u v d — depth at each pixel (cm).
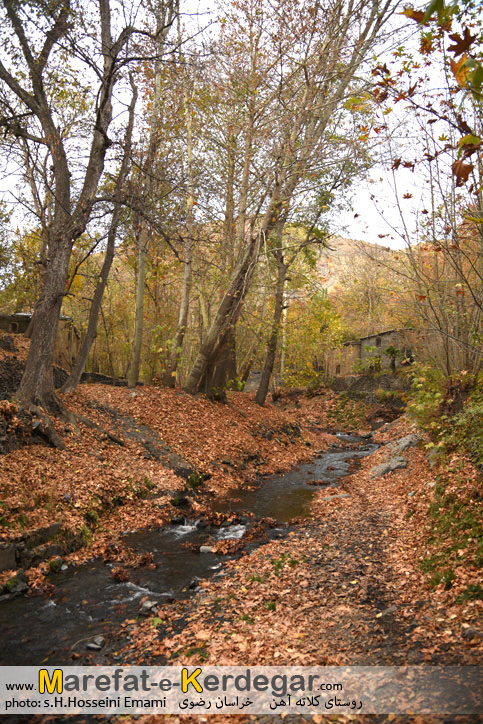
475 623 525
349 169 1728
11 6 1193
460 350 1167
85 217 1353
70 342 2388
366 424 3042
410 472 1328
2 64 1302
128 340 3078
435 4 311
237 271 1967
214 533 1076
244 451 1827
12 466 1041
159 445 1550
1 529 832
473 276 1016
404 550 827
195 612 681
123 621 669
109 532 1045
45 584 781
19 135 1348
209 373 2223
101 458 1310
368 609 625
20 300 2612
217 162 2241
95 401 1697
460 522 787
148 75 1773
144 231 1850
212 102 1984
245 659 536
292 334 2872
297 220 2156
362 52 1531
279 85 1695
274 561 849
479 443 944
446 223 862
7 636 628
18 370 1564
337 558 832
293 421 2572
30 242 2381
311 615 626
